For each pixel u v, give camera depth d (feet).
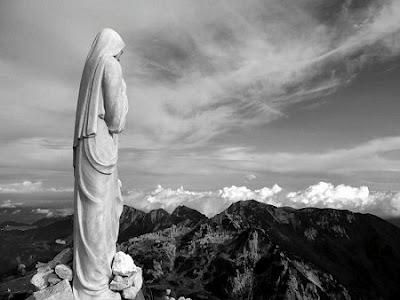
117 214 53.47
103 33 51.52
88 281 48.57
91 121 49.03
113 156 50.90
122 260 50.34
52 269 51.24
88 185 49.11
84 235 48.78
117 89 49.75
